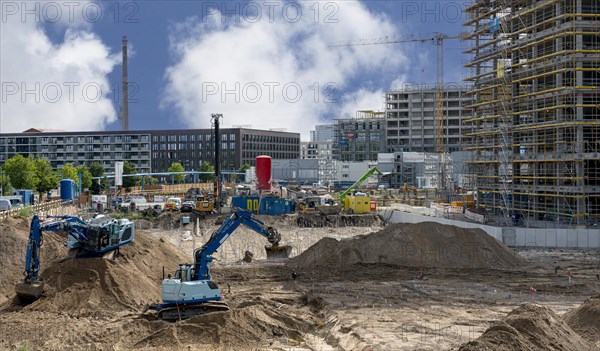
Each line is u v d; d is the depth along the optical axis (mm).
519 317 28781
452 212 92688
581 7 78000
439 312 40688
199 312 37500
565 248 68938
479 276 53594
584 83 77500
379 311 40969
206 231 86250
